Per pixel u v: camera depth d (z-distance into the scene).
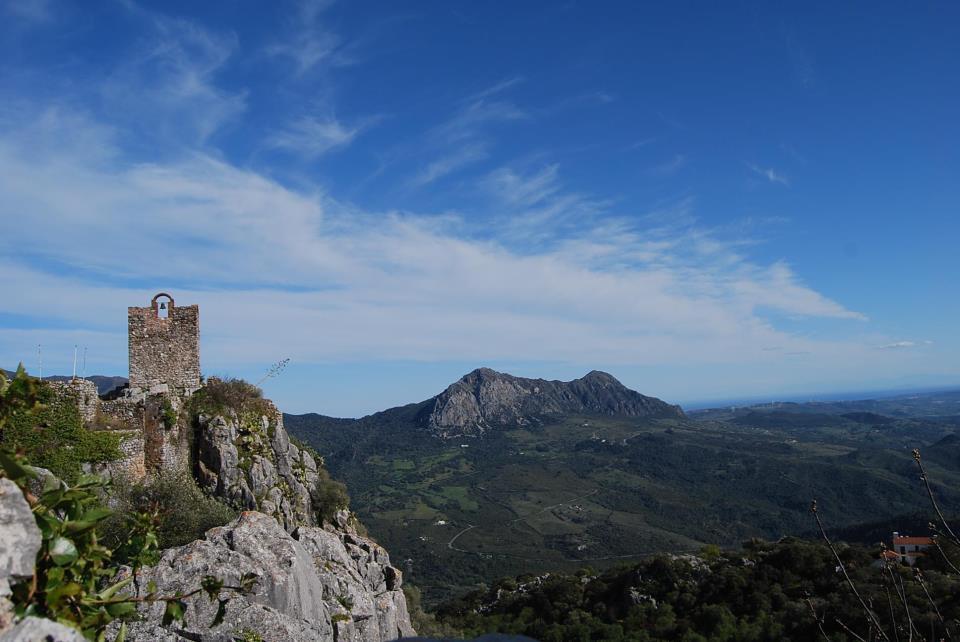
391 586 29.39
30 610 3.90
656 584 60.62
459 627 64.12
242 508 26.59
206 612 9.59
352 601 15.70
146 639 8.81
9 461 3.87
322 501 31.55
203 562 10.52
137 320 28.34
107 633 8.67
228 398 29.33
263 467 28.41
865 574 41.12
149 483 23.53
